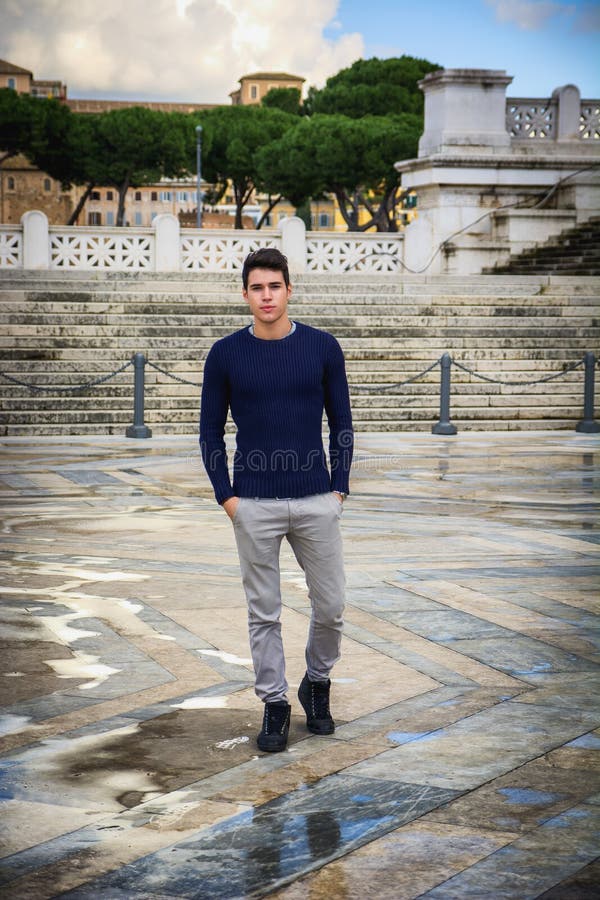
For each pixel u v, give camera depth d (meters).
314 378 3.81
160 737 3.89
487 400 16.52
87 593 6.03
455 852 3.00
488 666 4.75
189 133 53.44
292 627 5.37
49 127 50.84
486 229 24.78
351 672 4.67
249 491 3.80
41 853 3.00
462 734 3.93
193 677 4.57
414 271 22.97
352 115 50.66
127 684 4.48
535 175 24.78
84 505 9.20
